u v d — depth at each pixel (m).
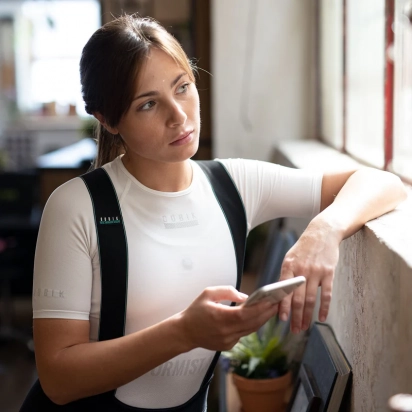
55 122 7.22
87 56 1.27
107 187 1.33
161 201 1.35
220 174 1.46
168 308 1.32
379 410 1.22
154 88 1.22
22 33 7.38
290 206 1.50
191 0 4.86
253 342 2.17
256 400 2.04
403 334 1.06
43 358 1.22
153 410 1.38
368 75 2.67
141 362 1.16
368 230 1.29
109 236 1.29
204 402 1.48
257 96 3.88
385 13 2.25
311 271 1.20
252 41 3.84
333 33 3.35
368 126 2.65
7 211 4.65
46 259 1.26
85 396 1.23
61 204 1.28
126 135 1.28
